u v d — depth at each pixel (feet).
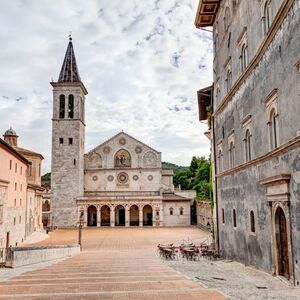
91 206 290.35
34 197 203.62
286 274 51.80
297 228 46.96
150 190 300.40
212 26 104.22
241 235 75.05
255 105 64.49
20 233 160.86
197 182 379.14
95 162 303.27
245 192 71.72
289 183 49.42
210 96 114.73
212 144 107.45
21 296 32.73
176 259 96.48
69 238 206.39
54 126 289.74
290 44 48.14
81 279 45.39
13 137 240.53
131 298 31.32
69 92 292.61
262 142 60.90
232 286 43.57
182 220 291.99
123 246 166.91
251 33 67.15
